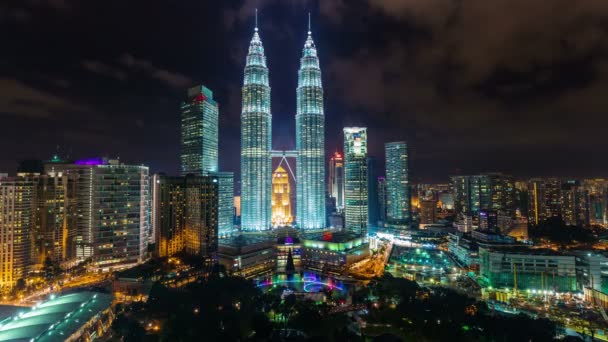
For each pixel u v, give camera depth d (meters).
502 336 186.00
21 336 172.38
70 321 194.12
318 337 183.75
